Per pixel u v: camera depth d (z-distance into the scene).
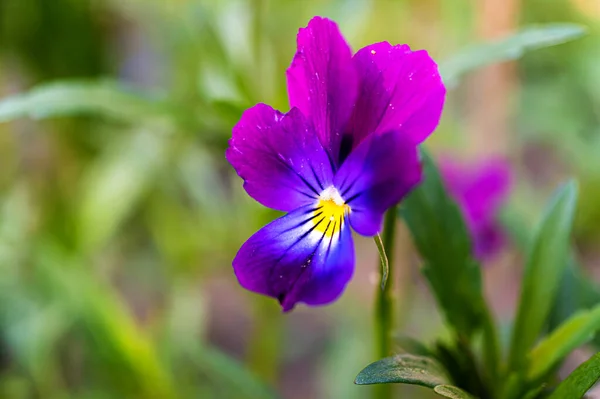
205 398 0.27
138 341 0.24
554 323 0.21
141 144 0.32
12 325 0.27
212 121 0.23
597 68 0.46
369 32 0.36
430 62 0.18
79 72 0.32
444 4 0.37
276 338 0.27
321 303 0.18
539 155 0.46
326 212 0.18
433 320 0.31
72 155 0.32
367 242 0.38
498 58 0.21
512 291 0.33
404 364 0.17
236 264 0.18
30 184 0.31
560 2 0.47
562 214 0.20
